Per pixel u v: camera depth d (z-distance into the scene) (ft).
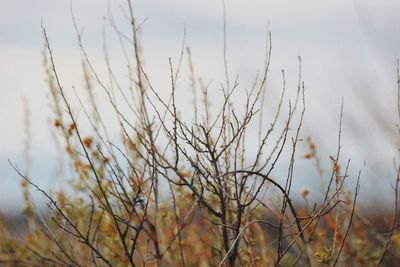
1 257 25.73
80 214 23.49
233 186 21.21
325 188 23.67
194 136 20.45
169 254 23.95
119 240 23.59
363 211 24.79
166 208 23.04
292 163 20.17
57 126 23.48
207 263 23.72
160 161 22.00
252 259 21.86
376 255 23.82
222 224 20.68
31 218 25.99
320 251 21.29
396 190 22.44
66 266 23.59
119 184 21.12
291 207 20.34
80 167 23.09
